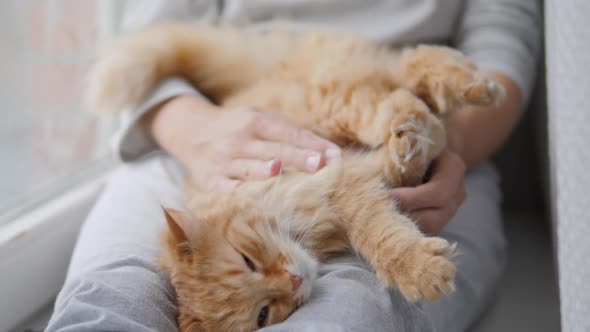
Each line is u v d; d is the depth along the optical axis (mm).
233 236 593
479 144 766
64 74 908
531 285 776
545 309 730
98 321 492
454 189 627
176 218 586
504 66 789
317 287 562
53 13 892
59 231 779
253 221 601
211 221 602
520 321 714
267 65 813
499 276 742
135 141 788
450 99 641
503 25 842
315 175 626
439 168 639
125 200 680
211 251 584
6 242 707
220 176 652
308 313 518
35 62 874
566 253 499
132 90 787
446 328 610
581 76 481
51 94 893
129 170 770
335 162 629
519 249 858
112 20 960
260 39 829
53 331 500
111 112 810
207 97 845
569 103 496
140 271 567
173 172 749
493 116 769
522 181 975
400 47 853
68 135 912
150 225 639
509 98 774
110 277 551
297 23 870
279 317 564
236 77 821
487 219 732
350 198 615
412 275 546
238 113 689
